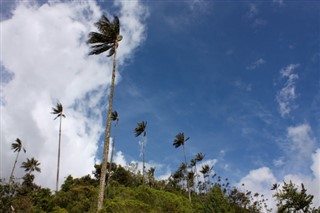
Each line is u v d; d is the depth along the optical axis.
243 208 45.00
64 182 43.97
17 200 33.16
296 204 28.80
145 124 61.47
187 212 26.34
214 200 24.58
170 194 30.80
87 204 28.62
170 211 24.83
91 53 25.59
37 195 37.38
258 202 56.25
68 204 30.58
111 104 22.78
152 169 61.41
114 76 24.09
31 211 30.34
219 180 50.69
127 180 53.59
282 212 29.53
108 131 21.72
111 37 24.97
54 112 56.22
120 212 18.19
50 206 31.50
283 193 29.83
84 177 48.09
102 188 19.61
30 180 56.91
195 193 59.97
